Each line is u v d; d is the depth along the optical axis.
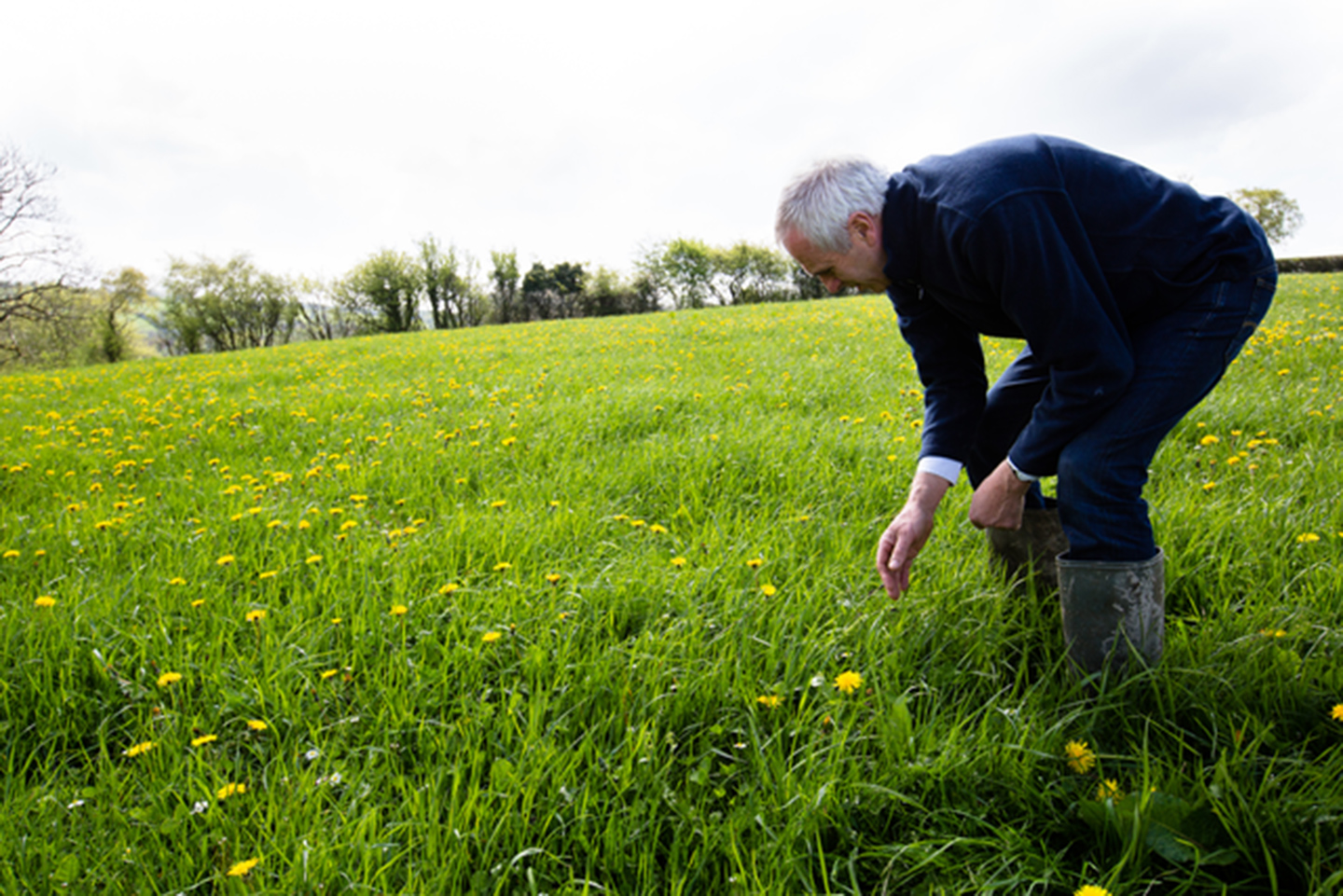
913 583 2.20
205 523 3.18
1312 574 1.98
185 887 1.31
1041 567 2.04
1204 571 2.12
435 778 1.51
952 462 1.89
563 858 1.36
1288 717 1.52
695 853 1.31
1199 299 1.53
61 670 1.93
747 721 1.67
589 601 2.17
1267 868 1.19
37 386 11.62
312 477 3.95
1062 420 1.59
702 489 3.32
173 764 1.64
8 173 31.12
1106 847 1.29
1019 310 1.51
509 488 3.43
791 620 2.00
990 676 1.75
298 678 1.89
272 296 48.62
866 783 1.41
